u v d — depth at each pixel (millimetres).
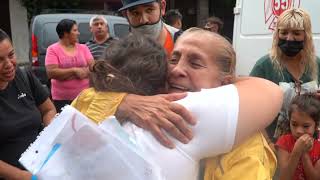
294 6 4020
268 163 1367
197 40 1349
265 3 4215
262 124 1313
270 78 3121
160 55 1335
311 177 2686
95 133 1204
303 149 2631
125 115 1267
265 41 4230
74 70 5246
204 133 1230
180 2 17906
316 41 3930
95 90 1364
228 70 1375
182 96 1283
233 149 1310
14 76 2527
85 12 10664
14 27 17594
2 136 2434
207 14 17516
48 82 7293
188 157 1224
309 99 2779
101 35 5891
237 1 4496
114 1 17953
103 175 1183
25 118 2537
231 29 16734
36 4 17406
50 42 8086
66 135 1220
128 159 1176
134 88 1320
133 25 2871
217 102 1248
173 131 1214
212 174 1313
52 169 1199
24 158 1231
